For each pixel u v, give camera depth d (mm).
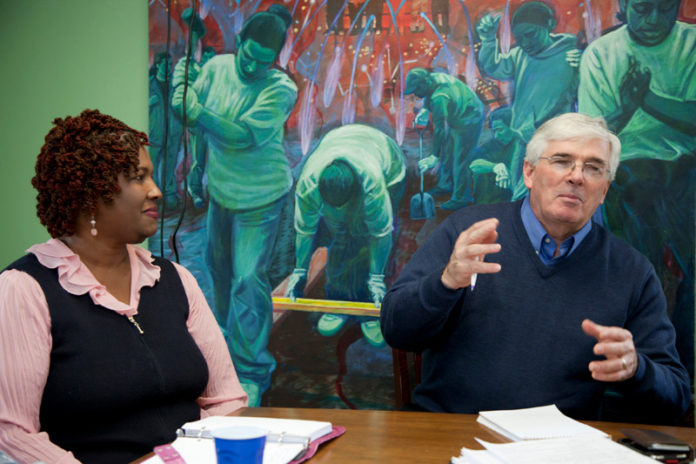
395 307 1414
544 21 1823
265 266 2010
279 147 1999
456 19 1880
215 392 1358
